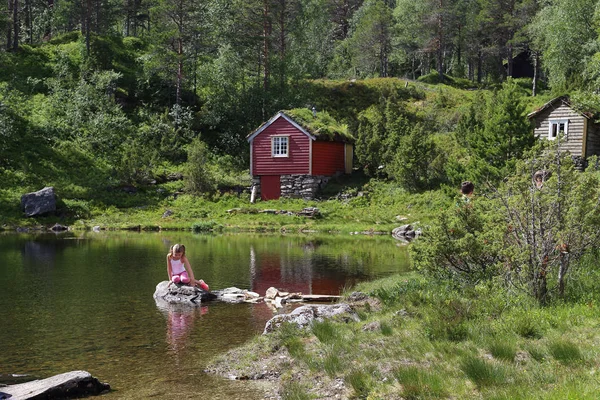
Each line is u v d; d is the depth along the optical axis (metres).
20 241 25.97
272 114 49.72
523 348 6.82
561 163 9.22
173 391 6.85
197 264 18.25
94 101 47.25
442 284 10.31
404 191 36.09
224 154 46.97
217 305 12.12
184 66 53.56
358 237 28.41
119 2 73.62
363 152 40.84
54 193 35.03
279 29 56.59
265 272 16.52
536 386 5.50
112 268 17.48
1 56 51.53
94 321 10.56
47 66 54.00
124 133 46.16
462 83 69.50
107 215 35.56
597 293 8.68
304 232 31.12
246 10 52.62
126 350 8.66
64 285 14.48
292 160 40.00
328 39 82.38
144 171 40.59
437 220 10.42
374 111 43.47
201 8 55.91
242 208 36.81
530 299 8.61
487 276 9.91
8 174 37.88
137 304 12.17
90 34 57.16
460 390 5.73
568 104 34.31
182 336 9.47
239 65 51.97
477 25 72.69
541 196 8.73
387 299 10.44
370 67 77.75
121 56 57.66
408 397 5.78
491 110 37.78
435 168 36.28
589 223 8.64
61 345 8.96
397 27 81.44
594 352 6.30
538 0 62.94
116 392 6.84
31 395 6.41
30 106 46.72
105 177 40.47
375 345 7.64
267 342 8.54
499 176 27.66
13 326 10.19
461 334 7.54
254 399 6.52
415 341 7.47
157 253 21.31
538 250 8.70
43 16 71.69
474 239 9.83
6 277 15.74
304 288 13.95
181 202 38.12
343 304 10.18
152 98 52.53
